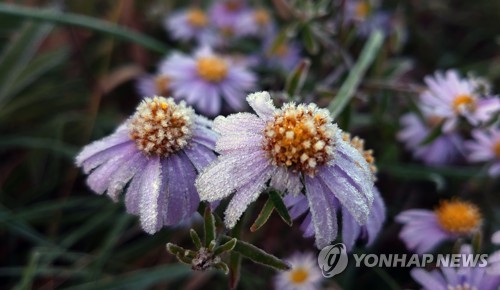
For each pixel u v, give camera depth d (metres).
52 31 0.28
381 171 0.22
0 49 0.27
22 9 0.21
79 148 0.24
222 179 0.11
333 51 0.23
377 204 0.14
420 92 0.20
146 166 0.13
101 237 0.23
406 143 0.23
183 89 0.22
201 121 0.13
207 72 0.23
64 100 0.26
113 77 0.26
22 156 0.25
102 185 0.13
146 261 0.21
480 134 0.21
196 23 0.28
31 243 0.22
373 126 0.24
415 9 0.30
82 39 0.27
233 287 0.13
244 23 0.28
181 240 0.21
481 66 0.27
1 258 0.22
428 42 0.30
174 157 0.13
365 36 0.28
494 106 0.19
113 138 0.13
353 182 0.12
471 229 0.17
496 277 0.14
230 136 0.12
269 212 0.11
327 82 0.23
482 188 0.23
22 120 0.26
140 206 0.12
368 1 0.27
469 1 0.32
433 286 0.15
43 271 0.20
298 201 0.12
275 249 0.21
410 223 0.18
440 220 0.18
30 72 0.25
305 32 0.21
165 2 0.29
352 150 0.12
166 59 0.24
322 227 0.11
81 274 0.20
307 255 0.20
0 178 0.24
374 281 0.20
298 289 0.19
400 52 0.30
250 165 0.11
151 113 0.13
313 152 0.11
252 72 0.25
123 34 0.23
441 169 0.22
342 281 0.19
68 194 0.23
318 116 0.12
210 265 0.12
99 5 0.31
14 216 0.20
